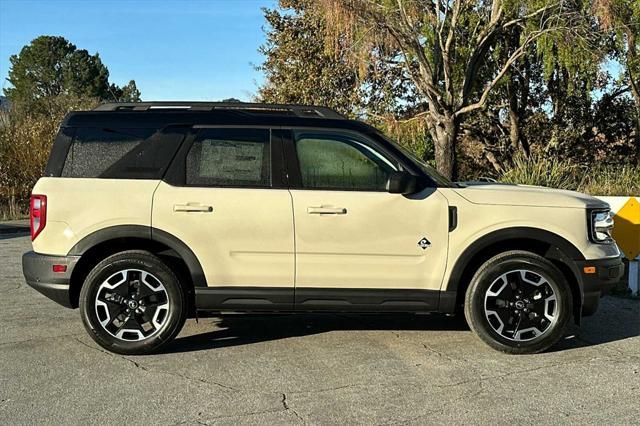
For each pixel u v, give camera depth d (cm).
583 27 1557
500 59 2019
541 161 1476
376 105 2111
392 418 395
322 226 507
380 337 573
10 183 1895
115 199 510
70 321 627
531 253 518
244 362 503
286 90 2286
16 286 814
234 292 512
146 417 397
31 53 6900
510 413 404
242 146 523
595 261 519
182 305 518
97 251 526
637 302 721
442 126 1758
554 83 2141
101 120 532
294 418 395
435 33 1695
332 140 525
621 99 2275
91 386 450
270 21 2325
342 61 1817
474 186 554
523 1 1602
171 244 509
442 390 443
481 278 514
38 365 494
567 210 518
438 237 512
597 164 2150
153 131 527
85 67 7000
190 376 471
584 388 448
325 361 505
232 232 509
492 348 529
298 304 516
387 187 508
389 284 514
